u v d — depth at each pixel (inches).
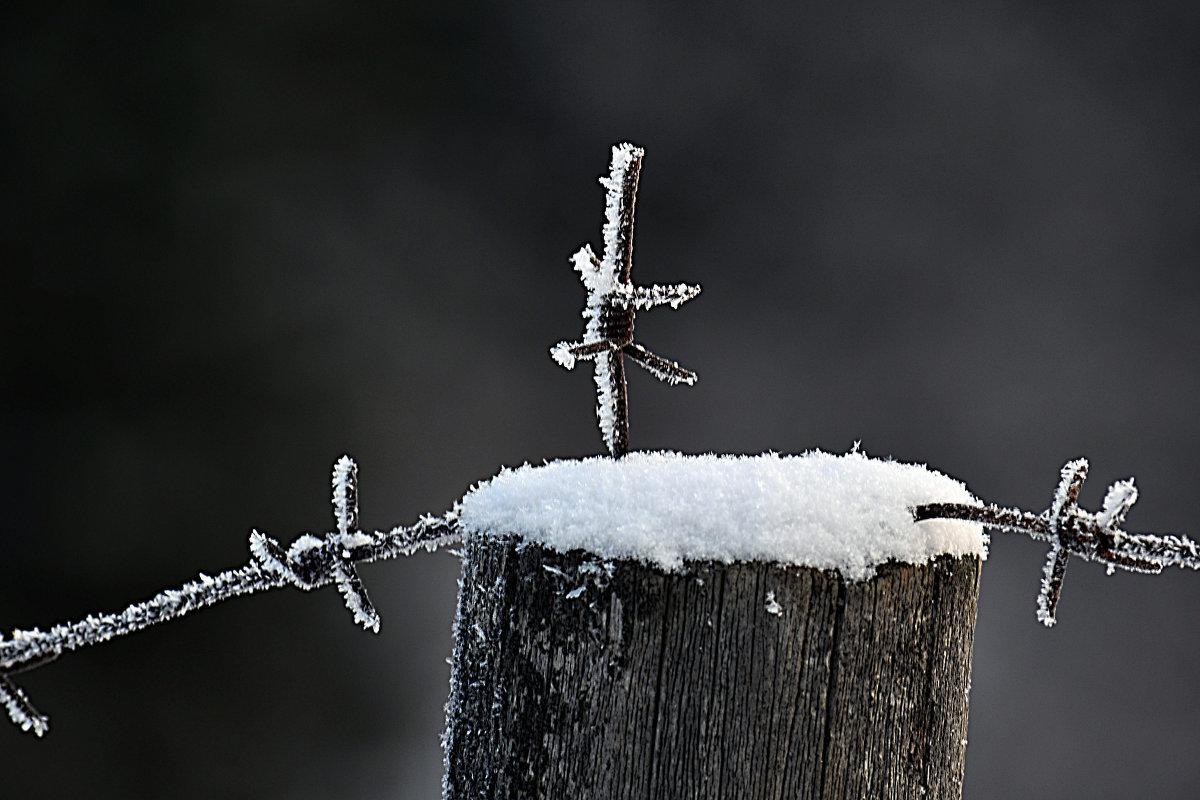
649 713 40.0
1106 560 40.1
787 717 39.9
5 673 40.5
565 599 40.1
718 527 40.0
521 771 40.3
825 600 40.0
